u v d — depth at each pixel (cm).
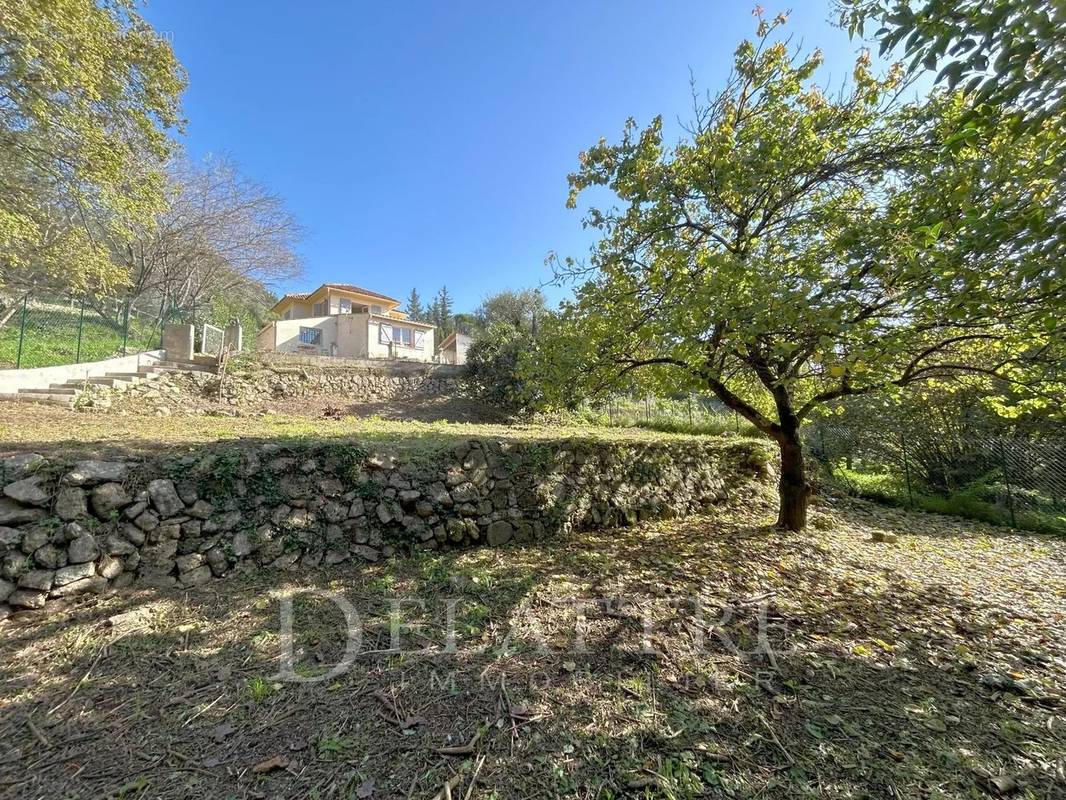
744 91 422
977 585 400
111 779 158
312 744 179
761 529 554
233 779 161
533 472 484
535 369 505
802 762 176
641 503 578
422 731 188
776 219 442
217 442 368
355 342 2136
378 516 380
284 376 1059
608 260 473
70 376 776
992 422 757
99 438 371
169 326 980
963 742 190
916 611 337
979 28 169
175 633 250
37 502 263
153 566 292
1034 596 372
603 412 1170
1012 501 677
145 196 735
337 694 209
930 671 248
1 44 516
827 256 343
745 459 755
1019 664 260
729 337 341
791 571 415
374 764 170
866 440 934
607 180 475
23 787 154
